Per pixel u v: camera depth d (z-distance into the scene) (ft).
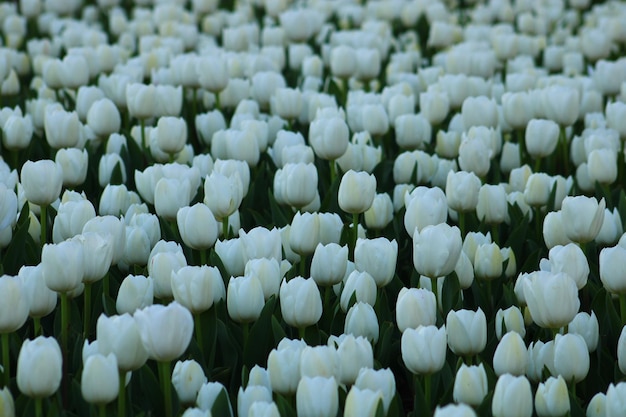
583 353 12.39
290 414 11.46
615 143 21.43
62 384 12.84
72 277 12.54
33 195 15.64
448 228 13.46
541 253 17.20
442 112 23.06
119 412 11.72
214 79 24.06
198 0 39.24
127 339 11.34
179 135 19.52
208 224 14.61
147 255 15.60
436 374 12.80
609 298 14.21
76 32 33.17
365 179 15.64
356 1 42.27
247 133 19.70
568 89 21.54
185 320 11.10
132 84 21.71
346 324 13.34
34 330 13.98
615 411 11.44
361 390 11.08
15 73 27.50
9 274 15.39
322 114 21.35
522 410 11.03
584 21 41.57
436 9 37.99
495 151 20.81
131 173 20.94
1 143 22.61
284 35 33.65
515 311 13.66
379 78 30.71
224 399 11.64
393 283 15.39
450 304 14.60
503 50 31.81
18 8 44.24
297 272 16.16
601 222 15.02
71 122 20.08
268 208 19.70
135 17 40.93
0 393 11.14
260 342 13.34
